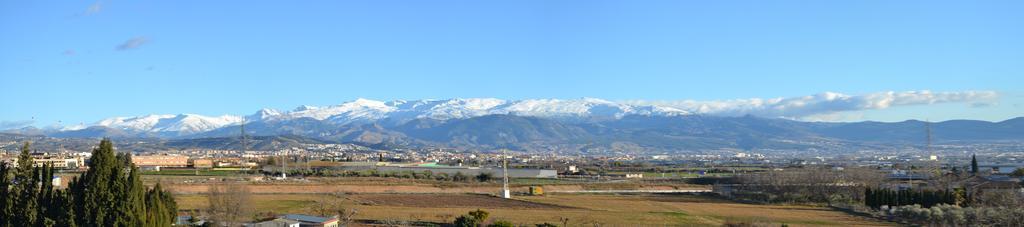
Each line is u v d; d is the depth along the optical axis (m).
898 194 165.12
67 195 81.69
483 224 120.88
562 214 144.88
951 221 137.25
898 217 150.38
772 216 150.62
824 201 199.12
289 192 186.50
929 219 139.12
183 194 164.50
